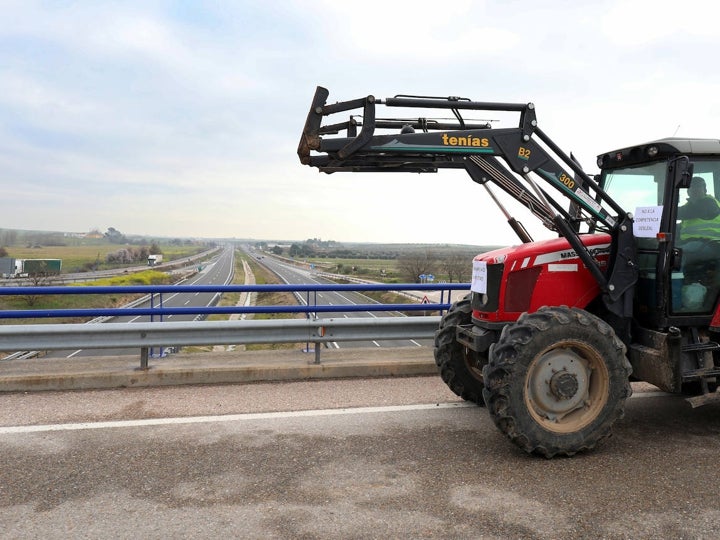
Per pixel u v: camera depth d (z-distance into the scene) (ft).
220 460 12.95
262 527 9.96
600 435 13.41
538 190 15.02
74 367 19.98
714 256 15.06
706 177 15.21
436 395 18.65
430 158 15.85
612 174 17.16
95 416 16.07
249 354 22.31
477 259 16.12
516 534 9.74
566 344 13.46
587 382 13.83
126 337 19.25
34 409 16.66
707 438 14.70
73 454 13.24
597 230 16.02
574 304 15.31
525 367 13.09
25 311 18.74
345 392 18.81
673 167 14.25
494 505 10.81
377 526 10.00
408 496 11.21
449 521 10.19
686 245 14.87
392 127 15.80
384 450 13.69
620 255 14.92
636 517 10.34
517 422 12.97
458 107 14.69
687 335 15.02
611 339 13.62
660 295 14.43
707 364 14.57
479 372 17.33
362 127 14.33
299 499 11.06
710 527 9.98
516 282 15.08
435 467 12.68
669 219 14.26
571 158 16.53
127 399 17.79
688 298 14.88
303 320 20.42
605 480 12.01
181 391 18.79
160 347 20.43
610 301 14.87
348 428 15.25
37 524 10.03
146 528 9.91
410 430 15.17
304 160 15.39
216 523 10.10
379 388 19.39
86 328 18.66
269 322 20.08
